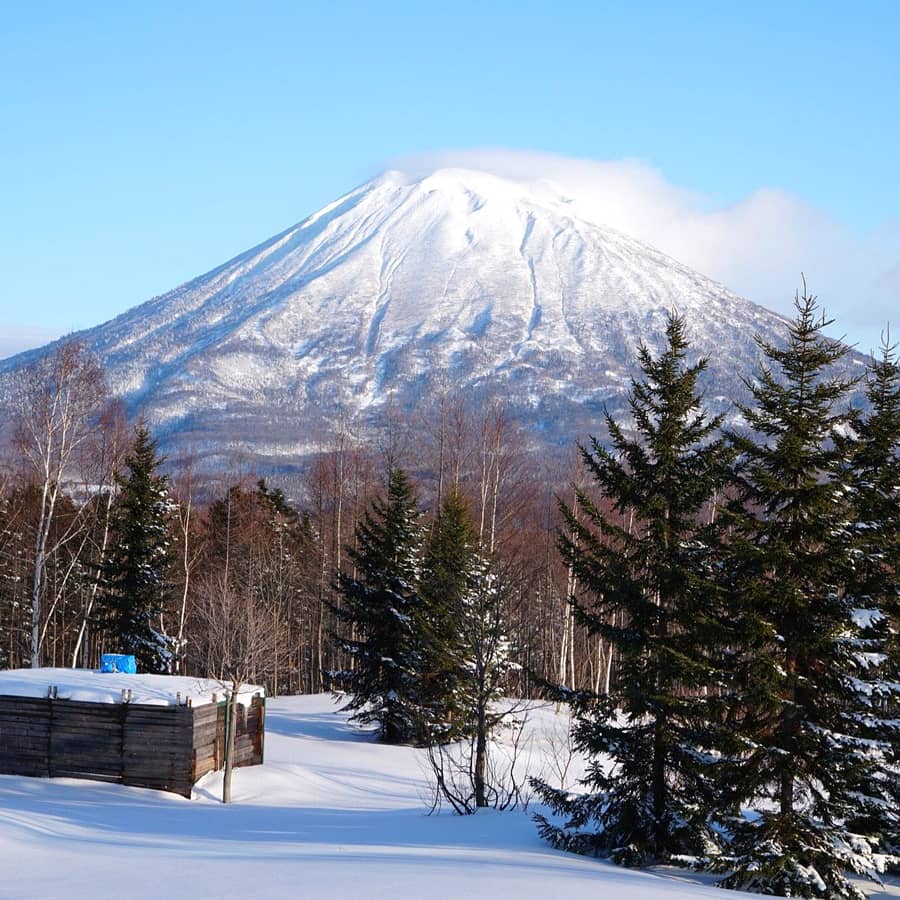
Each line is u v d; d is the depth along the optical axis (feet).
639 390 60.34
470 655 86.94
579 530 60.29
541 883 41.14
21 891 39.01
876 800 51.60
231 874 42.47
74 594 172.65
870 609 52.47
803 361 56.03
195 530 200.03
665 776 57.67
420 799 86.28
